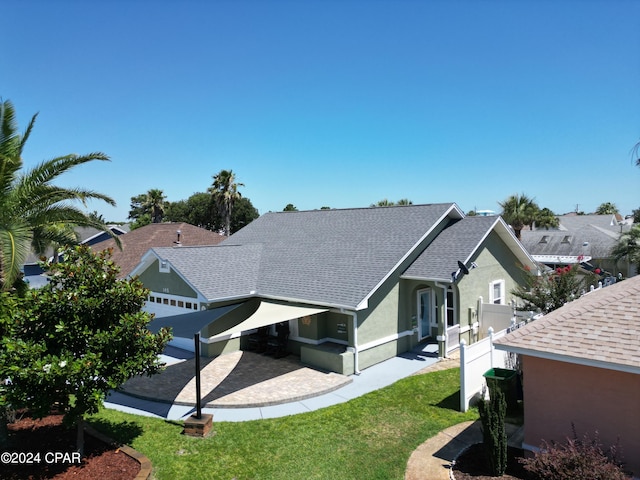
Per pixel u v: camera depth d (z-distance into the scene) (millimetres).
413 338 23828
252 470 11586
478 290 25484
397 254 22562
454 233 25297
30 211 16156
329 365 19906
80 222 17250
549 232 63531
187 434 13672
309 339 22234
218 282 22938
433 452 12430
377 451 12594
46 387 10047
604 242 57250
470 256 22484
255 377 19094
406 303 23328
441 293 21859
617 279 39812
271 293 22500
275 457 12289
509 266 28953
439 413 15180
